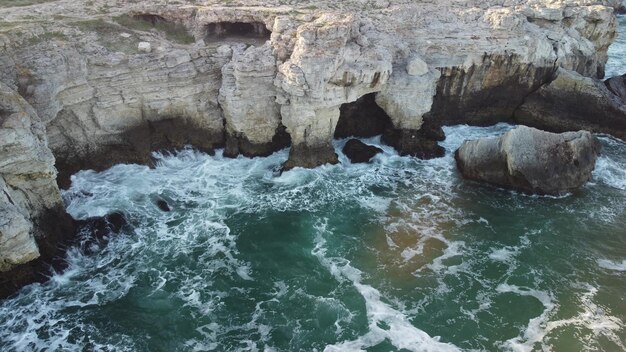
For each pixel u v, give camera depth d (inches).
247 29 1784.0
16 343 994.7
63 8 1734.7
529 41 1692.9
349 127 1700.3
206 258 1215.6
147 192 1421.0
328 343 1008.2
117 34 1599.4
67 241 1219.9
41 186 1162.6
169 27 1737.2
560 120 1749.5
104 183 1441.9
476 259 1221.1
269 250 1245.1
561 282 1157.1
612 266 1203.2
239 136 1576.0
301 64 1379.2
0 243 1019.9
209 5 1787.6
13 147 1059.9
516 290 1135.0
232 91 1473.9
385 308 1085.8
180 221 1327.5
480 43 1675.7
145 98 1489.9
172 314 1068.5
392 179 1520.7
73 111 1412.4
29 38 1416.1
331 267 1194.6
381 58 1473.9
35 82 1305.4
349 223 1337.4
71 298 1099.3
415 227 1325.0
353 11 1753.2
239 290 1131.3
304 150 1542.8
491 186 1489.9
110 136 1488.7
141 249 1234.0
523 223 1343.5
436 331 1034.7
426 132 1675.7
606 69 2175.2
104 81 1437.0
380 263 1207.6
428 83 1572.3
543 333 1029.2
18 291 1102.4
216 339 1016.2
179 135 1574.8
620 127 1688.0
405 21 1678.2
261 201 1411.2
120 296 1107.9
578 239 1288.1
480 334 1027.9
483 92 1772.9
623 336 1019.9
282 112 1503.4
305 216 1359.5
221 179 1499.8
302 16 1624.0
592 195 1444.4
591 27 1900.8
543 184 1433.3
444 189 1478.8
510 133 1439.5
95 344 1000.9
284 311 1079.6
